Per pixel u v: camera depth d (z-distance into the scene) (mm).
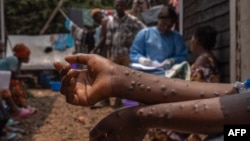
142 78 1322
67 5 14609
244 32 3332
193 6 6430
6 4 14094
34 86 11180
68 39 12898
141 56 4234
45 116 5941
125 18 6629
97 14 7785
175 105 1220
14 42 12898
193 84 1392
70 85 1332
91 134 1317
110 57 6742
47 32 14359
